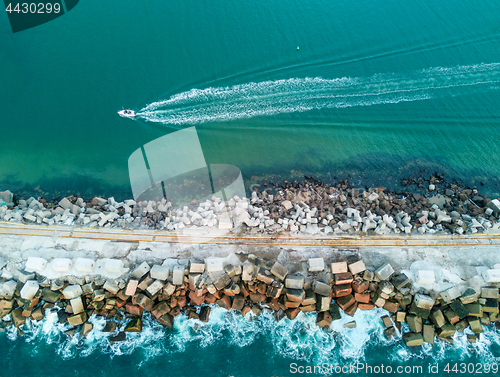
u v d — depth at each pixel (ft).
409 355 121.08
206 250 133.08
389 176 164.55
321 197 152.66
